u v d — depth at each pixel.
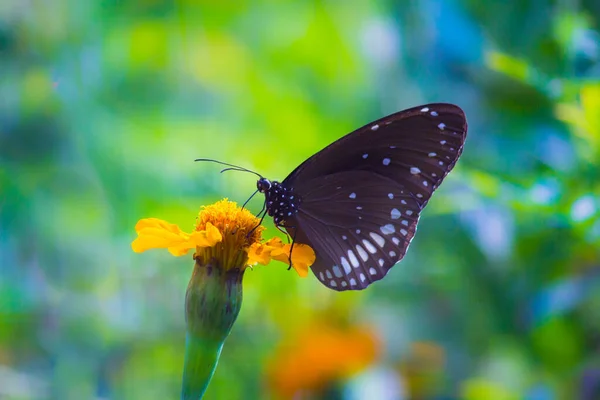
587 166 0.64
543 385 0.67
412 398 0.69
